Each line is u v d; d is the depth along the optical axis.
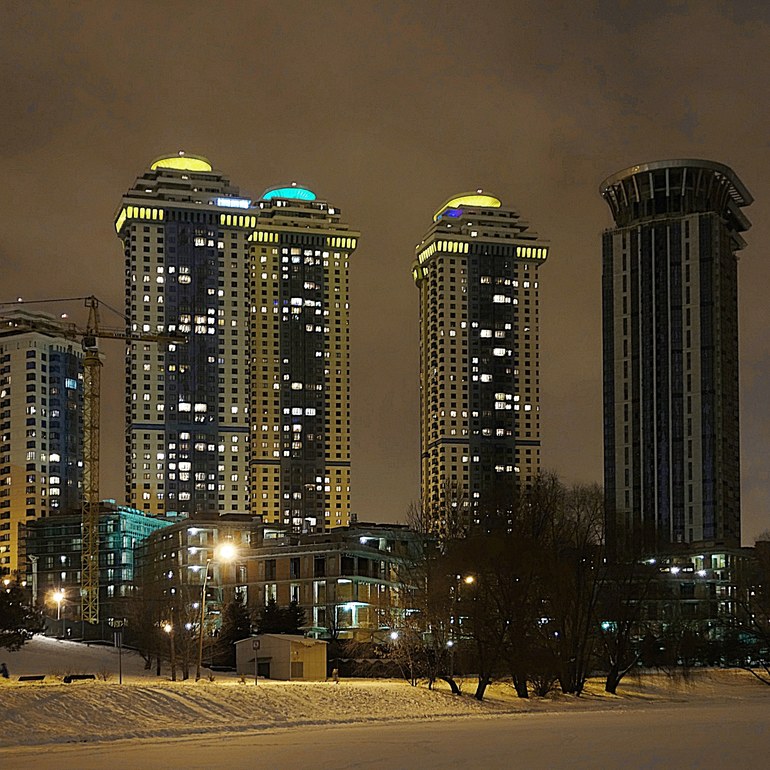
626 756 65.75
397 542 195.25
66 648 158.75
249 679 123.56
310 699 96.88
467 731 82.19
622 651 130.25
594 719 95.88
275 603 179.88
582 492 155.38
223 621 175.62
